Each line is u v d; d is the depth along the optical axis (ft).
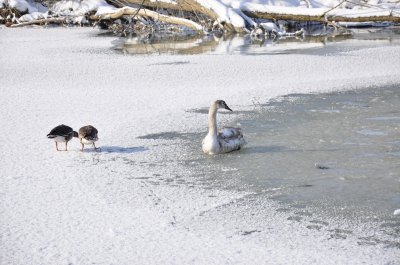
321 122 55.01
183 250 30.50
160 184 40.09
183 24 137.08
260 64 85.97
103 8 152.25
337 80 74.08
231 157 45.83
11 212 35.32
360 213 35.17
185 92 68.59
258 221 34.19
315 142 49.08
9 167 43.32
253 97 65.46
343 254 29.99
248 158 45.50
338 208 35.96
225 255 29.91
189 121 55.93
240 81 74.59
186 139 50.52
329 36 128.47
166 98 65.51
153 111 59.62
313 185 39.68
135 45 116.47
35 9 165.17
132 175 41.81
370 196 37.63
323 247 30.83
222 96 66.13
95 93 68.69
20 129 53.47
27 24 155.94
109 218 34.45
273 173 42.11
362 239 31.78
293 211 35.60
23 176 41.45
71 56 98.07
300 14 132.57
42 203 36.65
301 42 117.19
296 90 68.69
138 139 50.44
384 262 29.12
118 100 64.80
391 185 39.34
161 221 34.04
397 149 46.70
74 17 157.17
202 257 29.73
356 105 61.05
